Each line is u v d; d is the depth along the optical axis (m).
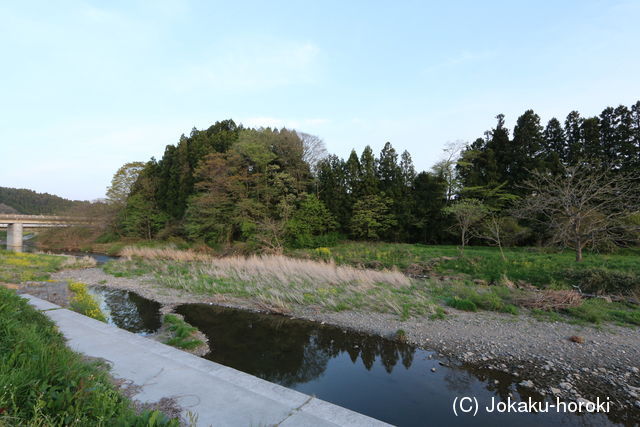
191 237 32.97
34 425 2.22
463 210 24.23
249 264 18.94
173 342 8.21
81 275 17.89
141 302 12.38
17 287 13.30
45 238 48.28
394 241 31.12
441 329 9.06
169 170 41.81
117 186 42.47
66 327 6.02
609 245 18.17
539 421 5.11
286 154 31.53
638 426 4.98
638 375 6.45
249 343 8.55
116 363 4.45
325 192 32.97
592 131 30.25
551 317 9.69
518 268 15.19
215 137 40.31
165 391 3.66
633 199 18.27
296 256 23.55
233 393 3.64
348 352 8.00
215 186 29.88
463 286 13.33
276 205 28.72
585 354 7.37
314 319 10.33
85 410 2.68
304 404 3.42
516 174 30.12
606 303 10.72
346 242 29.69
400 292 12.91
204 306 11.85
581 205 15.67
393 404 5.67
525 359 7.26
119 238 41.53
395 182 34.41
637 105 30.14
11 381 2.73
